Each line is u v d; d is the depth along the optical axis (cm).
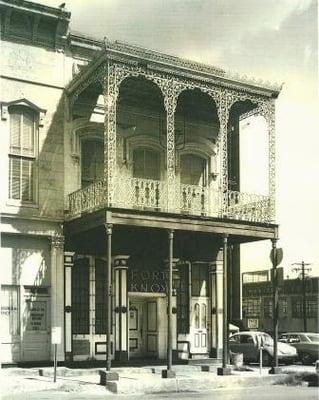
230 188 2358
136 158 2108
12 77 1903
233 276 2608
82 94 2003
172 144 1808
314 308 5238
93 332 1975
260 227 1914
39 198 1909
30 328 1862
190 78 1836
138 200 1845
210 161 2244
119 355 1972
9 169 1883
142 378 1648
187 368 1908
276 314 1827
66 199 1948
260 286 5956
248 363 2327
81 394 1445
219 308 2200
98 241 2000
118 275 2016
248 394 1491
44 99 1952
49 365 1862
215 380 1641
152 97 2066
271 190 1953
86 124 2005
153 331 2122
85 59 2036
